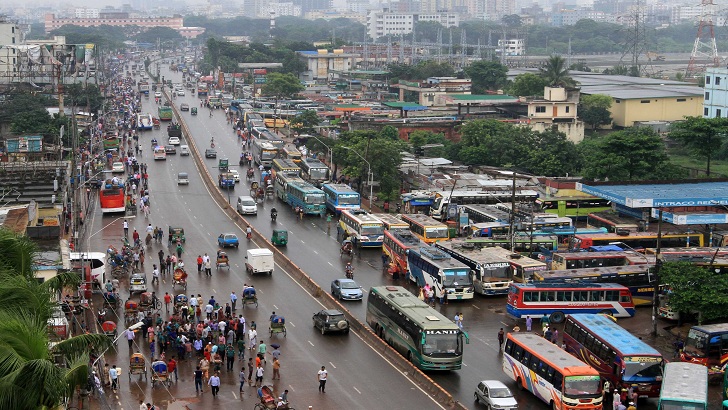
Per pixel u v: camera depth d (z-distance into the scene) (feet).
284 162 533.14
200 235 416.87
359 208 448.24
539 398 224.74
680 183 465.88
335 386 236.02
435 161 569.64
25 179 455.63
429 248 336.70
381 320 274.16
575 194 458.09
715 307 276.41
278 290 328.90
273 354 249.96
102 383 234.38
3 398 134.92
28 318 151.02
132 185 502.38
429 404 224.53
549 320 293.84
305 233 426.10
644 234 381.81
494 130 630.33
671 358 260.01
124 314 291.38
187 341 257.55
